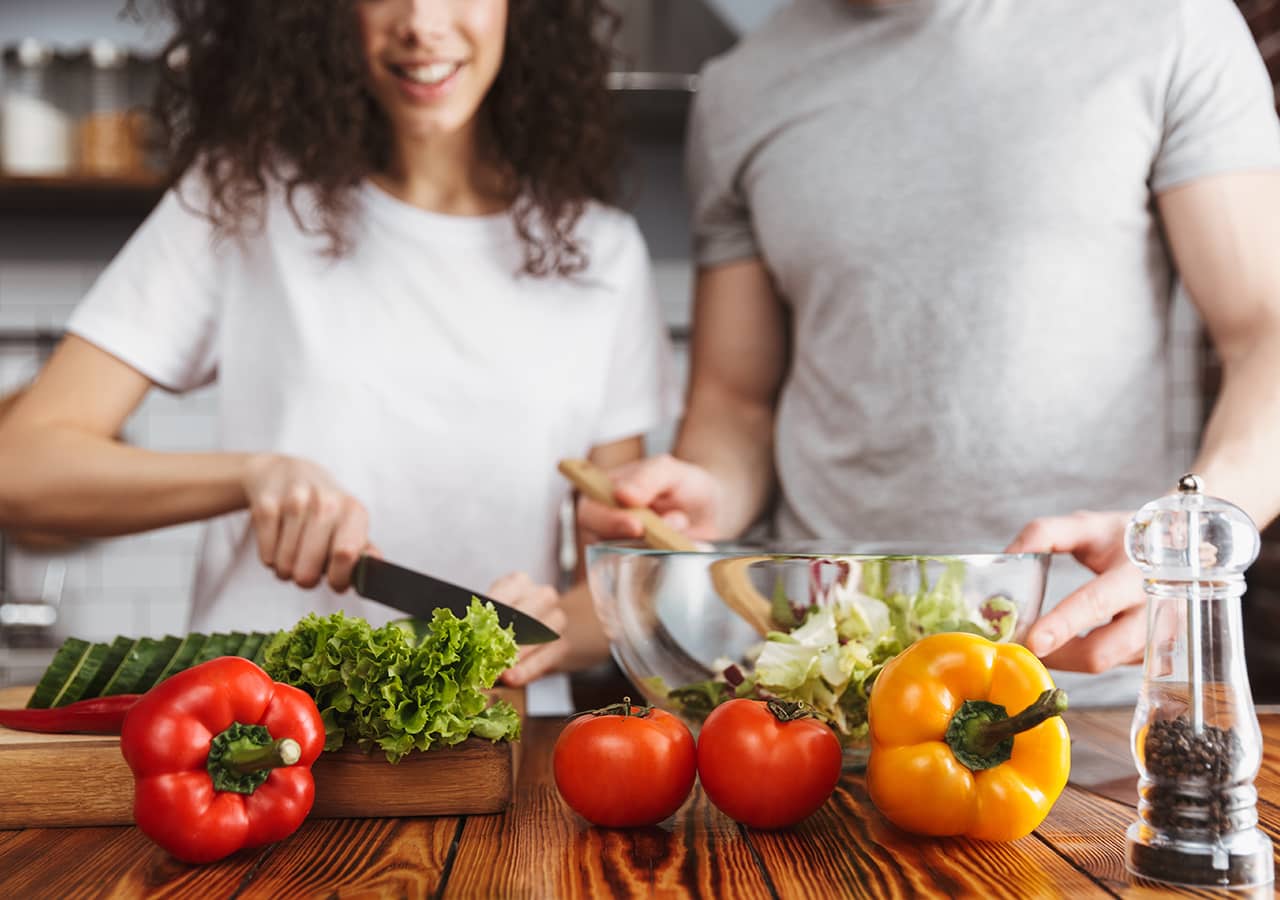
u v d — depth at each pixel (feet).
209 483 4.17
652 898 2.19
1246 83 4.41
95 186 8.30
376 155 5.11
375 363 4.85
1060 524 3.22
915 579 2.87
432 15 4.25
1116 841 2.52
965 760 2.44
